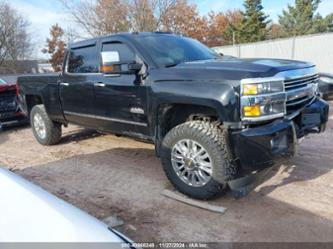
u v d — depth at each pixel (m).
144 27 24.58
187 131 3.52
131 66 3.92
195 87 3.37
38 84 5.89
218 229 3.08
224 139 3.32
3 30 35.28
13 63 36.03
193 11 29.41
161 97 3.65
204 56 4.47
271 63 3.53
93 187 4.17
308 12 39.81
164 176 4.39
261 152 3.13
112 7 24.86
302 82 3.64
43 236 1.48
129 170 4.68
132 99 4.08
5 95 7.69
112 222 3.23
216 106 3.22
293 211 3.31
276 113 3.23
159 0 25.39
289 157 3.37
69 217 1.65
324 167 4.34
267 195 3.67
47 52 37.03
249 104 3.09
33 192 1.87
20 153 5.93
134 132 4.29
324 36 13.89
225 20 36.25
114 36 4.45
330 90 8.67
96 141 6.34
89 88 4.71
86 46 4.86
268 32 38.66
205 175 3.51
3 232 1.51
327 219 3.13
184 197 3.69
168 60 4.05
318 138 5.63
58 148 6.05
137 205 3.62
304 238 2.87
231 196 3.67
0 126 7.69
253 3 36.41
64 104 5.36
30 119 6.48
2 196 1.79
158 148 3.97
